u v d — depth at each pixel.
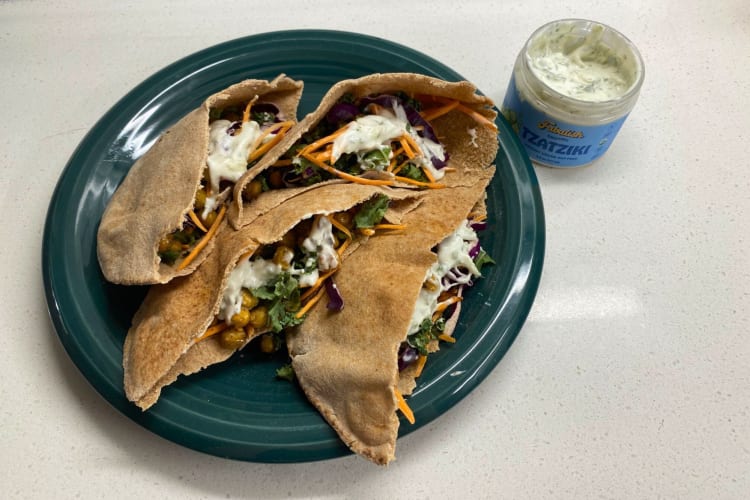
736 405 0.31
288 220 0.28
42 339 0.32
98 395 0.31
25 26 0.42
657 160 0.38
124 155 0.34
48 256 0.31
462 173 0.35
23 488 0.29
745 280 0.35
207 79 0.36
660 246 0.35
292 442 0.27
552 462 0.30
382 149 0.32
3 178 0.37
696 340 0.33
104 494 0.29
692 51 0.42
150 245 0.28
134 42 0.42
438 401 0.28
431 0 0.44
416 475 0.29
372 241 0.32
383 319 0.28
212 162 0.30
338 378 0.28
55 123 0.39
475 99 0.33
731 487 0.29
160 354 0.28
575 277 0.34
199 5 0.43
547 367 0.32
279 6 0.43
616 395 0.31
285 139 0.31
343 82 0.31
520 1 0.44
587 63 0.36
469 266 0.32
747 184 0.38
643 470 0.30
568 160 0.36
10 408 0.30
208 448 0.27
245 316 0.30
